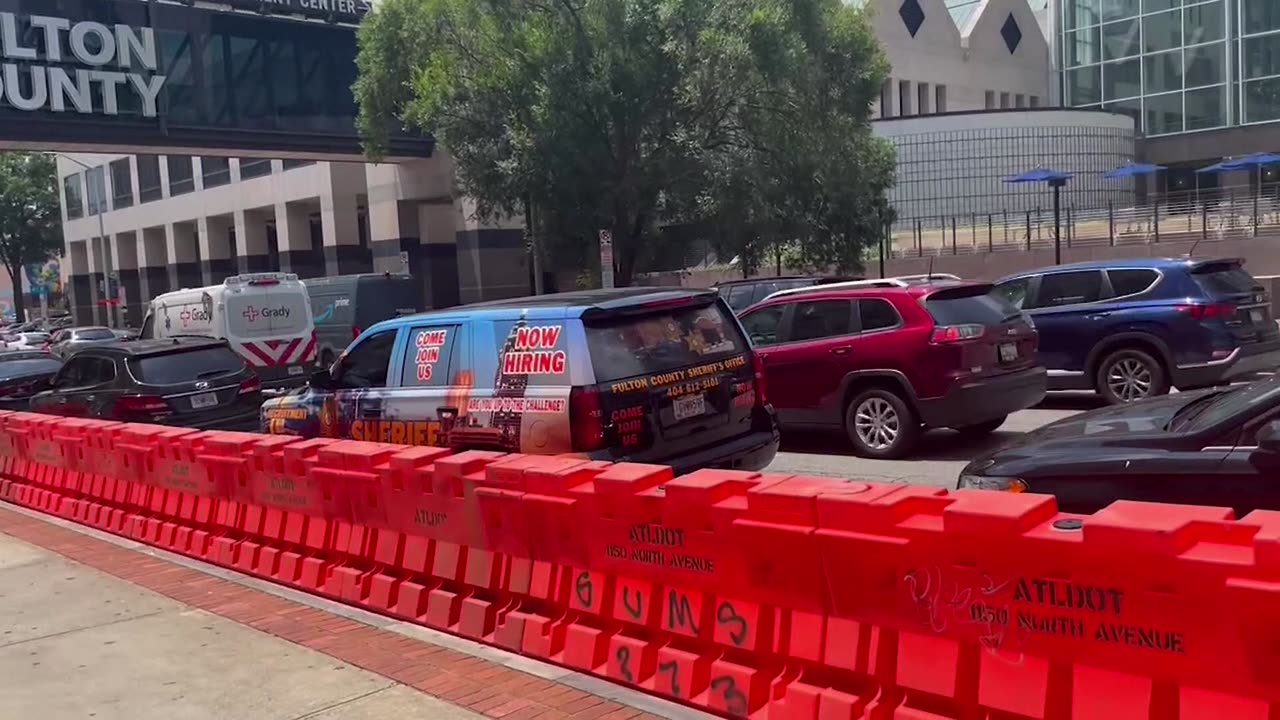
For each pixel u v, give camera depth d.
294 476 7.26
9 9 29.23
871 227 27.52
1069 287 12.66
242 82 34.31
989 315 10.31
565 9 23.19
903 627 3.88
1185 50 48.84
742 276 30.03
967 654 3.70
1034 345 10.77
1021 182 37.38
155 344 14.13
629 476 5.02
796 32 23.75
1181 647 3.17
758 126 24.02
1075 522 3.53
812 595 4.20
